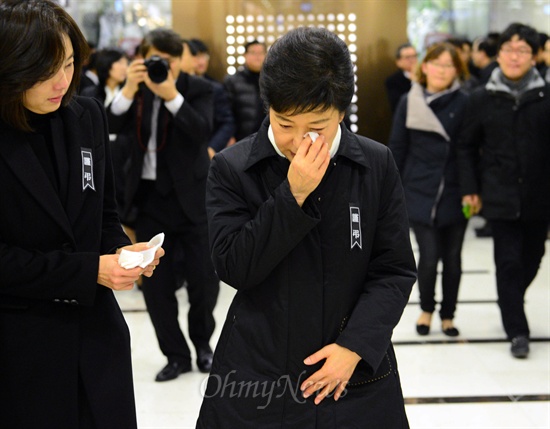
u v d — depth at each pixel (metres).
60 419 1.60
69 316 1.62
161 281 3.57
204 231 3.59
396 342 4.22
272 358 1.57
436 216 4.16
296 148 1.48
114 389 1.67
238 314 1.61
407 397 3.42
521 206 3.84
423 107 4.11
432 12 9.05
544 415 3.20
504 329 3.99
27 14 1.46
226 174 1.60
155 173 3.54
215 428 1.58
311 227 1.47
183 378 3.62
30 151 1.56
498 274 3.98
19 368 1.56
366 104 6.80
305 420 1.56
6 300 1.57
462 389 3.50
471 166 4.06
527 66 3.81
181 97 3.41
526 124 3.82
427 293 4.30
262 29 6.62
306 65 1.37
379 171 1.62
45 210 1.57
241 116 5.52
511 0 9.39
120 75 5.03
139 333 4.38
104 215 1.82
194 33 6.61
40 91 1.50
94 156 1.70
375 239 1.65
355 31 6.69
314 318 1.56
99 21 8.25
